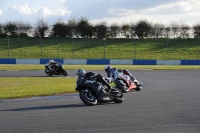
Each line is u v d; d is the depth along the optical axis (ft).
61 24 468.75
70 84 116.78
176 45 403.13
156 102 73.92
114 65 287.07
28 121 51.88
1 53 359.46
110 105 69.51
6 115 57.41
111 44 410.11
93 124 49.47
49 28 471.21
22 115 57.36
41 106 68.23
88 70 200.44
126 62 310.04
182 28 454.40
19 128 46.85
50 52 367.66
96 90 69.46
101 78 71.36
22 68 224.53
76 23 472.85
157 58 345.51
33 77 151.23
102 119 53.42
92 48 388.98
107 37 470.39
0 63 303.89
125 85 95.61
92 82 70.03
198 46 396.57
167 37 459.73
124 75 97.91
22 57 345.51
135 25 464.65
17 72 185.57
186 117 55.26
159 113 59.16
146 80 139.54
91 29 469.57
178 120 52.60
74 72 188.34
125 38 449.89
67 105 69.67
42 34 469.16
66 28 470.39
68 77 153.07
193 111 61.46
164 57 350.23
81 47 393.91
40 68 225.35
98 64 306.35
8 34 467.11
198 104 70.64
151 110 62.64
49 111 61.57
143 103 72.49
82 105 69.67
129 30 466.29
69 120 52.60
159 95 87.86
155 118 54.29
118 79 96.53
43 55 354.54
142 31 460.96
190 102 73.72
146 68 234.38
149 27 462.19
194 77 155.63
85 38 447.42
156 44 410.11
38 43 410.72
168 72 191.93
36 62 305.53
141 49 385.91
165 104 70.69
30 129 46.24
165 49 385.09
